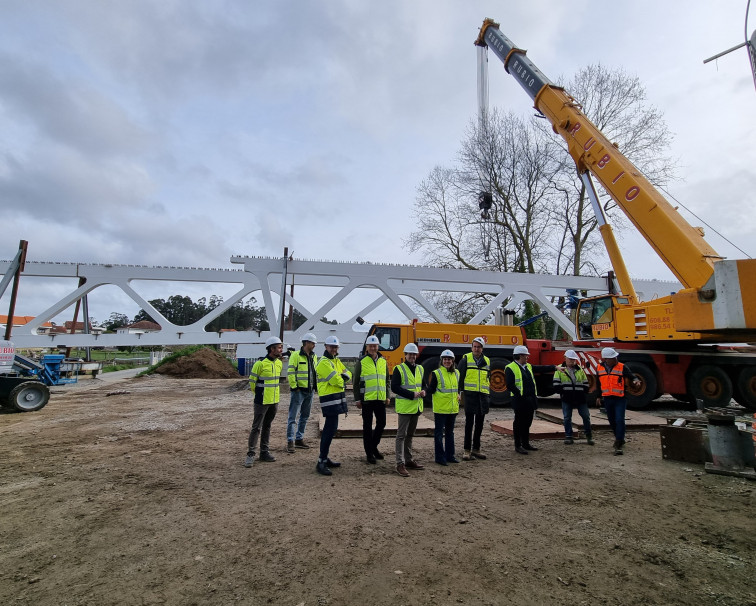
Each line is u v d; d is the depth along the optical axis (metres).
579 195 24.48
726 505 4.88
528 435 7.50
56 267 15.82
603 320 12.56
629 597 3.04
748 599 3.03
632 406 11.91
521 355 7.66
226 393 16.58
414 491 5.32
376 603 2.93
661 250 9.25
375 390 6.61
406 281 18.67
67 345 15.82
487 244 26.17
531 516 4.53
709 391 11.70
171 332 16.44
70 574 3.34
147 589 3.12
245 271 16.98
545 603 2.96
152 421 10.27
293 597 3.01
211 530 4.13
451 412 6.66
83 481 5.66
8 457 6.95
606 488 5.48
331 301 17.36
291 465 6.51
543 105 14.07
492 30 19.47
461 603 2.94
